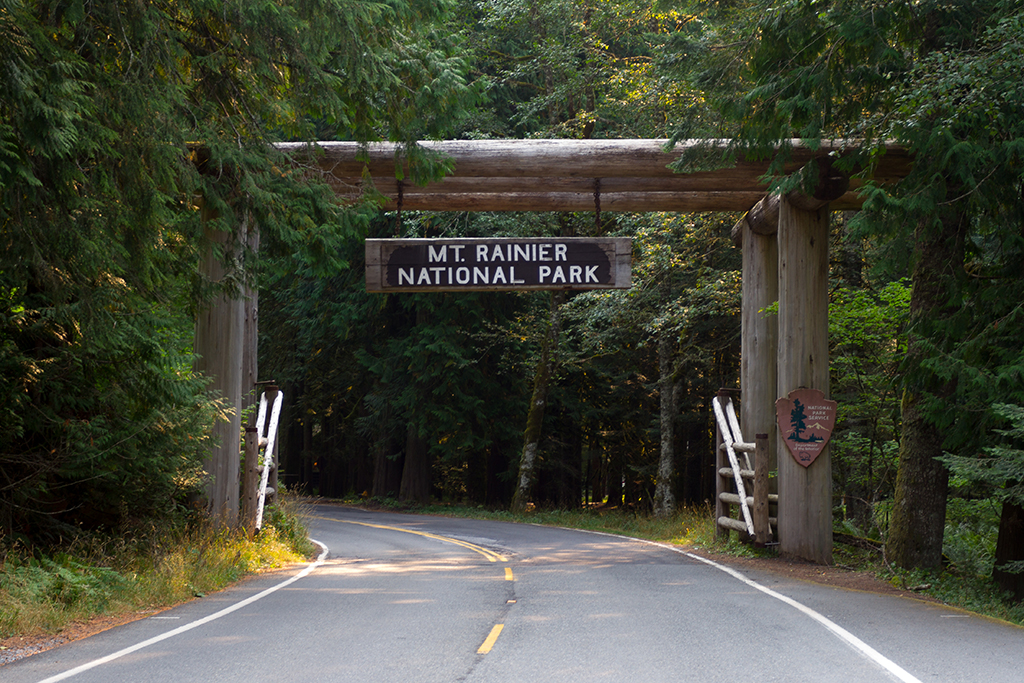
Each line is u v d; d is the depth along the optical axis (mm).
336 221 11289
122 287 9195
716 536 16625
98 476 11117
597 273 14352
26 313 10008
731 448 16312
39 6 8414
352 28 9836
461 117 11578
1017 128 10367
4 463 10641
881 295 15516
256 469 14797
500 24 28703
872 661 6469
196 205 12203
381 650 6898
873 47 10773
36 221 8188
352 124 11461
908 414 12969
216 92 10641
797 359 14477
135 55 8852
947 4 11258
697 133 12531
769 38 11188
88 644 7238
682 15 22328
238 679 5926
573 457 38781
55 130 7488
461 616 8602
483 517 30672
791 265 14578
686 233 22625
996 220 11445
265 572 12859
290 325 40500
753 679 5891
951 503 16219
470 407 33562
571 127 28828
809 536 14086
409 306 33750
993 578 12562
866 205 10953
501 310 33656
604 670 6168
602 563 13961
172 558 11000
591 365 33594
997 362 11469
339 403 43156
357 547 18000
